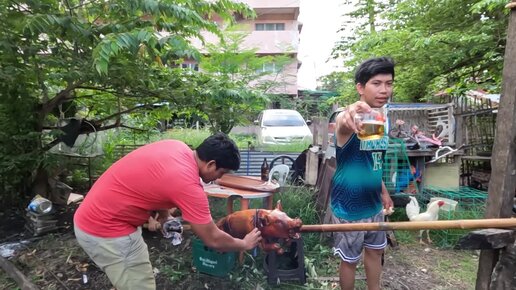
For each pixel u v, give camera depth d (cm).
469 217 401
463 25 590
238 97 420
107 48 288
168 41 326
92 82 434
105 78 393
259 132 927
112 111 592
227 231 222
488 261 192
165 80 458
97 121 543
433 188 459
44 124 526
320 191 418
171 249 348
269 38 1528
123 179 186
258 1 1664
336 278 309
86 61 379
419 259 358
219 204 462
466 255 368
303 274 288
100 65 288
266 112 1003
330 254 349
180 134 834
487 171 613
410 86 688
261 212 214
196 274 307
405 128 561
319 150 487
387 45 579
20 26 344
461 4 570
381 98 207
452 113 515
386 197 263
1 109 430
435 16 618
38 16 316
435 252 374
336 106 832
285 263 298
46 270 316
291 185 457
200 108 462
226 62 457
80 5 366
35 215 388
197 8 415
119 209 187
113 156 605
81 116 602
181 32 430
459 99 648
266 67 553
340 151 223
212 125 482
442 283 312
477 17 577
